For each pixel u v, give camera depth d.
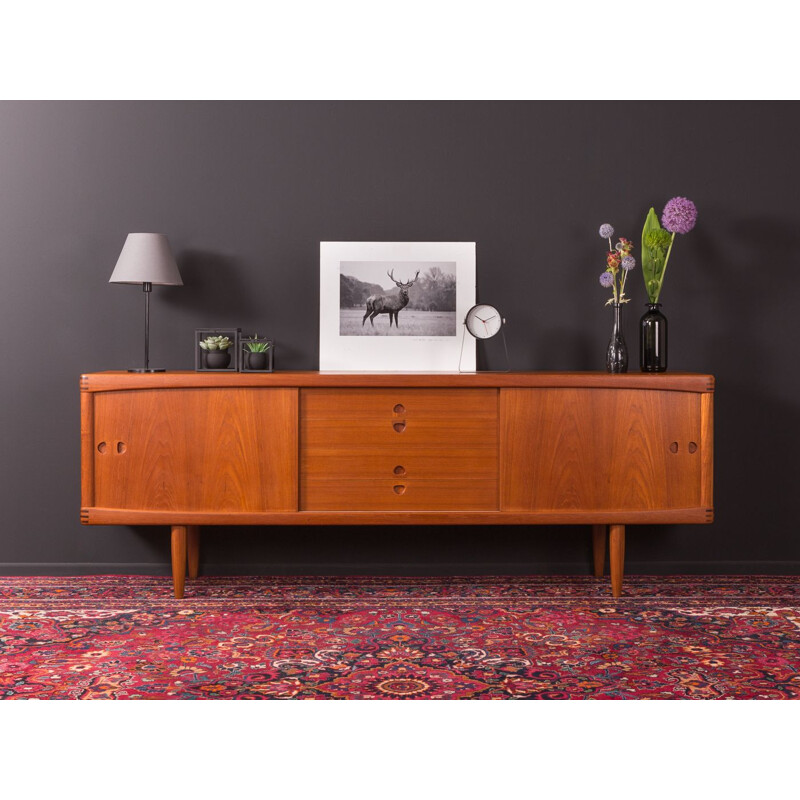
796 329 3.88
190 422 3.41
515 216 3.87
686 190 3.87
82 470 3.42
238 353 3.60
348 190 3.86
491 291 3.87
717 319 3.88
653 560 3.94
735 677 2.75
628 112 3.86
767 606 3.46
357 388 3.42
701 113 3.86
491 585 3.76
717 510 3.92
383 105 3.86
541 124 3.87
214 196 3.86
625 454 3.43
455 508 3.44
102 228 3.84
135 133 3.84
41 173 3.83
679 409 3.44
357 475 3.43
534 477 3.42
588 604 3.48
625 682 2.71
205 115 3.85
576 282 3.88
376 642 3.06
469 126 3.86
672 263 3.88
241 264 3.87
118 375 3.40
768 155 3.86
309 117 3.86
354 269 3.85
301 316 3.88
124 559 3.91
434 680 2.73
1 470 3.87
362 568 3.90
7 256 3.84
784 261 3.88
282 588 3.71
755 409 3.90
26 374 3.86
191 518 3.42
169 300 3.87
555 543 3.92
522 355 3.88
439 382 3.40
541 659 2.90
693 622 3.26
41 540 3.89
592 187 3.87
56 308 3.85
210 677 2.75
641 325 3.67
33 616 3.33
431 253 3.85
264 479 3.42
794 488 3.91
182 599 3.55
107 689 2.66
